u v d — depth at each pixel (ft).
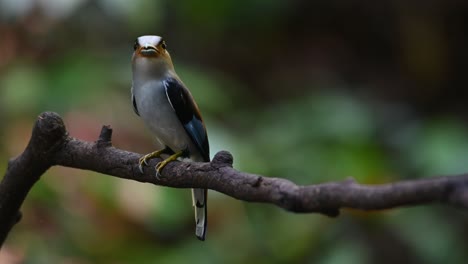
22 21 36.83
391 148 41.63
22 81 33.53
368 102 47.32
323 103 39.22
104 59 35.35
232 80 48.60
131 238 34.71
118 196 32.50
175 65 36.22
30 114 33.19
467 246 37.04
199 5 44.78
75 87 33.17
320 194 11.53
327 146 36.78
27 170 17.47
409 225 35.50
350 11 53.11
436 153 36.22
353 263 34.73
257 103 49.39
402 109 48.16
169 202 32.83
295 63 52.29
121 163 16.81
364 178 34.83
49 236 33.04
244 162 33.65
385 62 52.75
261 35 50.90
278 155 36.37
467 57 51.72
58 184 32.73
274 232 35.27
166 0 44.80
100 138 17.04
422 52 50.62
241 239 35.32
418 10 51.01
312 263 35.12
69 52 36.55
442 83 51.19
